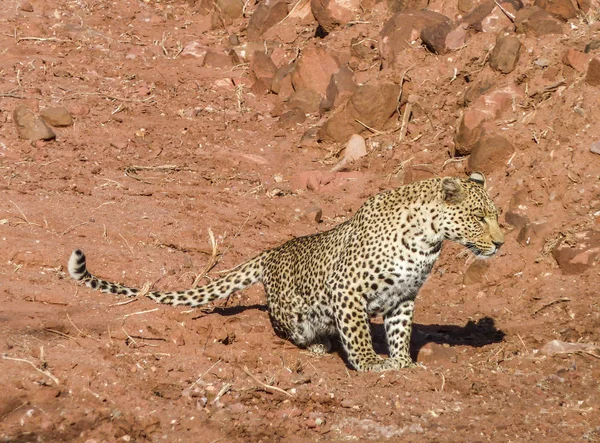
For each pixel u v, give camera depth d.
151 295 19.78
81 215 25.17
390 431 15.24
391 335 18.67
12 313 18.34
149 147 32.34
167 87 38.06
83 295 19.78
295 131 34.12
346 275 18.05
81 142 31.83
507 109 29.44
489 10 33.59
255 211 27.73
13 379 15.36
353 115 32.28
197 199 28.14
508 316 21.86
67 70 37.97
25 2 44.66
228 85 38.69
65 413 14.78
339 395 16.36
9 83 35.66
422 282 18.34
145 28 45.31
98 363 16.28
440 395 16.70
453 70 32.66
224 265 23.72
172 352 17.47
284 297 19.45
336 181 30.16
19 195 26.00
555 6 32.34
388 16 37.84
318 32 40.59
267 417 15.38
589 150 25.97
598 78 27.95
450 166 29.42
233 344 18.81
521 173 27.09
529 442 14.98
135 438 14.45
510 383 17.45
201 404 15.53
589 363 18.45
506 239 24.52
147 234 24.58
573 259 22.75
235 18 45.41
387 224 18.02
